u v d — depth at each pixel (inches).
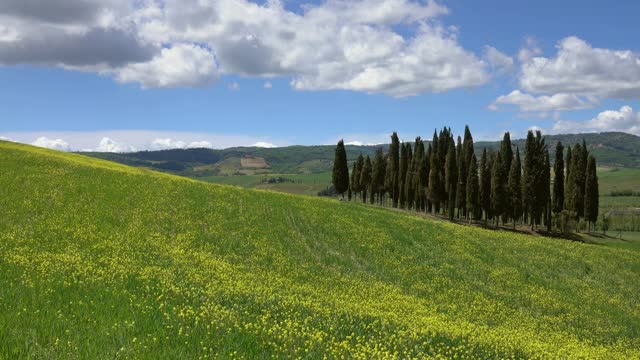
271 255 1306.6
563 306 1291.8
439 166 3951.8
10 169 1851.6
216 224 1529.3
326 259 1373.0
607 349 890.1
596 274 1824.6
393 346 535.5
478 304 1147.3
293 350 454.9
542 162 3627.0
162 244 1194.0
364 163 4665.4
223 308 564.4
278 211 1865.2
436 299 1134.4
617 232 4315.9
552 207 3821.4
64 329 409.7
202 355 398.3
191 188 2036.2
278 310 639.1
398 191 4394.7
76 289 582.9
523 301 1284.4
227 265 1048.2
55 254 844.6
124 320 470.0
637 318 1299.2
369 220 2014.0
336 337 535.5
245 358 415.2
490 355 582.9
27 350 342.6
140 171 2549.2
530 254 1950.1
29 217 1273.4
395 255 1566.2
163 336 434.0
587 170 3722.9
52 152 2684.5
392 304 895.1
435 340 598.2
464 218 4045.3
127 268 796.0
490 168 4175.7
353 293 990.4
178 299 601.9
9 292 508.7
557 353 647.1
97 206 1505.9
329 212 2032.5
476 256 1759.4
